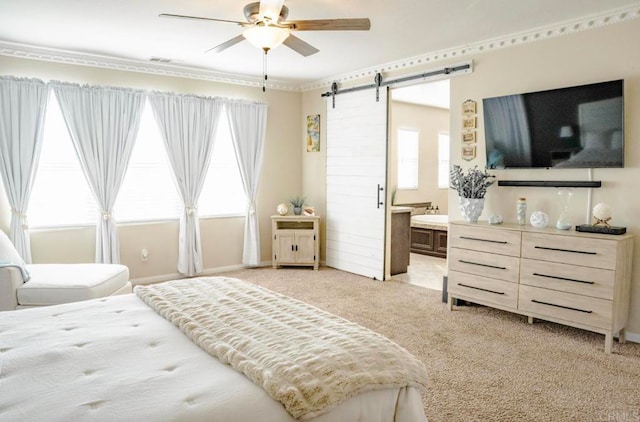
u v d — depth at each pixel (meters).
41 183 4.42
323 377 1.43
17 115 4.12
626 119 3.26
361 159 5.37
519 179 3.90
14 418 1.20
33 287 3.21
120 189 4.81
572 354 3.04
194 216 5.25
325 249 6.08
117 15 3.37
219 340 1.72
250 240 5.79
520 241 3.50
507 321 3.73
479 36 3.91
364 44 4.16
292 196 6.29
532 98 3.64
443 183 8.25
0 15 3.36
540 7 3.19
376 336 1.80
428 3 3.11
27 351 1.65
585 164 3.40
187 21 3.50
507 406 2.35
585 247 3.13
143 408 1.26
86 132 4.47
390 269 5.43
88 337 1.80
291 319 1.94
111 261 4.67
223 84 5.53
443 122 8.16
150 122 5.02
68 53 4.39
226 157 5.63
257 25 2.68
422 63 4.60
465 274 3.92
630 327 3.30
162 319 2.05
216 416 1.25
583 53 3.45
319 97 5.98
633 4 3.12
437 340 3.29
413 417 1.60
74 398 1.31
